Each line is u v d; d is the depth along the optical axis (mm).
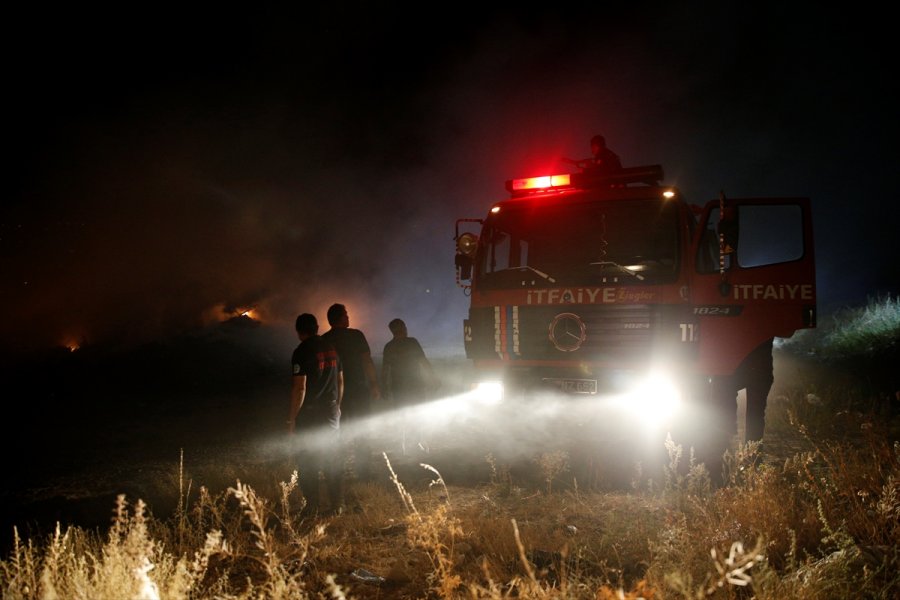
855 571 3164
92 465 7215
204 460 7242
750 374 6367
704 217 6238
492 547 3969
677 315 6164
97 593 2814
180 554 3865
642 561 3557
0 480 6621
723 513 4152
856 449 6113
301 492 5398
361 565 3934
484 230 7055
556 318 6469
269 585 3184
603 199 6633
